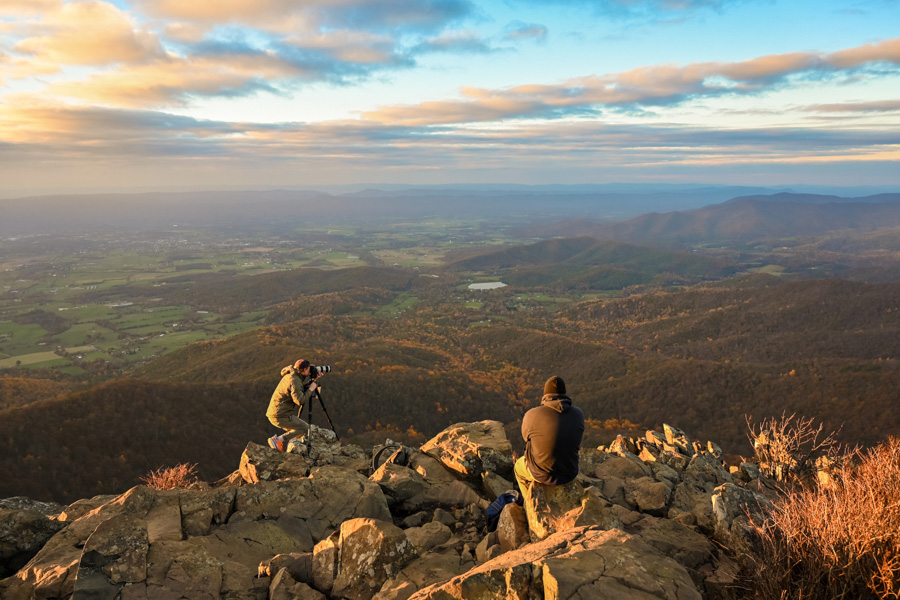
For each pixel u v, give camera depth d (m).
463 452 7.14
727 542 5.00
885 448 4.14
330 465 7.52
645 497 6.38
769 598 3.87
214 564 4.47
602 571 3.57
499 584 3.55
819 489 4.61
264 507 5.64
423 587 4.09
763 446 8.78
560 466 4.95
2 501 6.50
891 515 3.51
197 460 60.97
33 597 4.17
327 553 4.64
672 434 10.16
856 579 3.58
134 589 4.05
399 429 79.50
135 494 5.37
